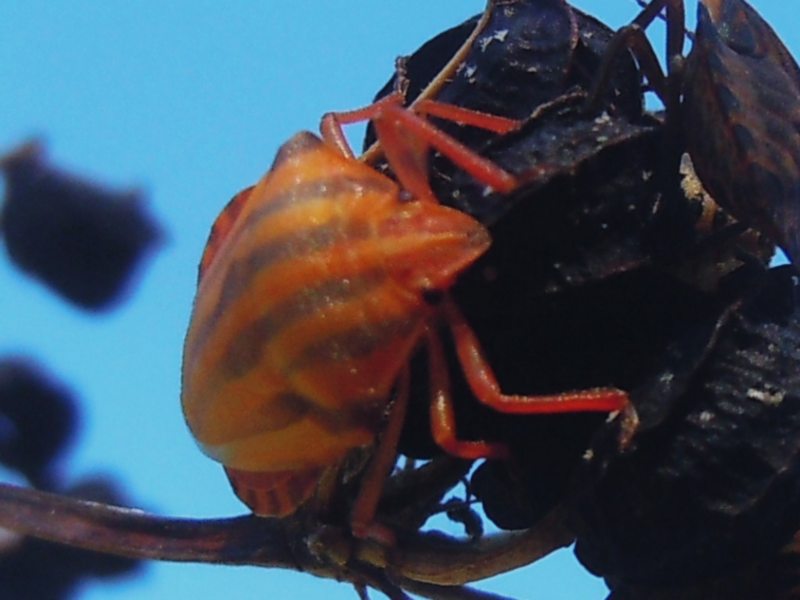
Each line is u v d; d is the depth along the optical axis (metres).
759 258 0.09
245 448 0.09
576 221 0.08
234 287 0.08
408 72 0.09
